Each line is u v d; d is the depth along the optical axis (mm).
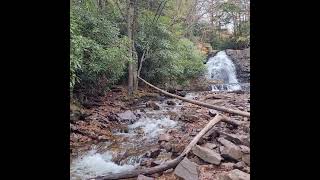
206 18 18625
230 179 3252
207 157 3844
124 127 6035
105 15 8781
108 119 6488
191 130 5500
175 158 4121
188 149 4145
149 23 10375
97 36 7281
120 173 3594
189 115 6793
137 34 10125
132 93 9383
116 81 9391
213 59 16469
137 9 10047
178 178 3459
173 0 13961
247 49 16375
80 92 7121
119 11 9812
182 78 12906
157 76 11148
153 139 5273
